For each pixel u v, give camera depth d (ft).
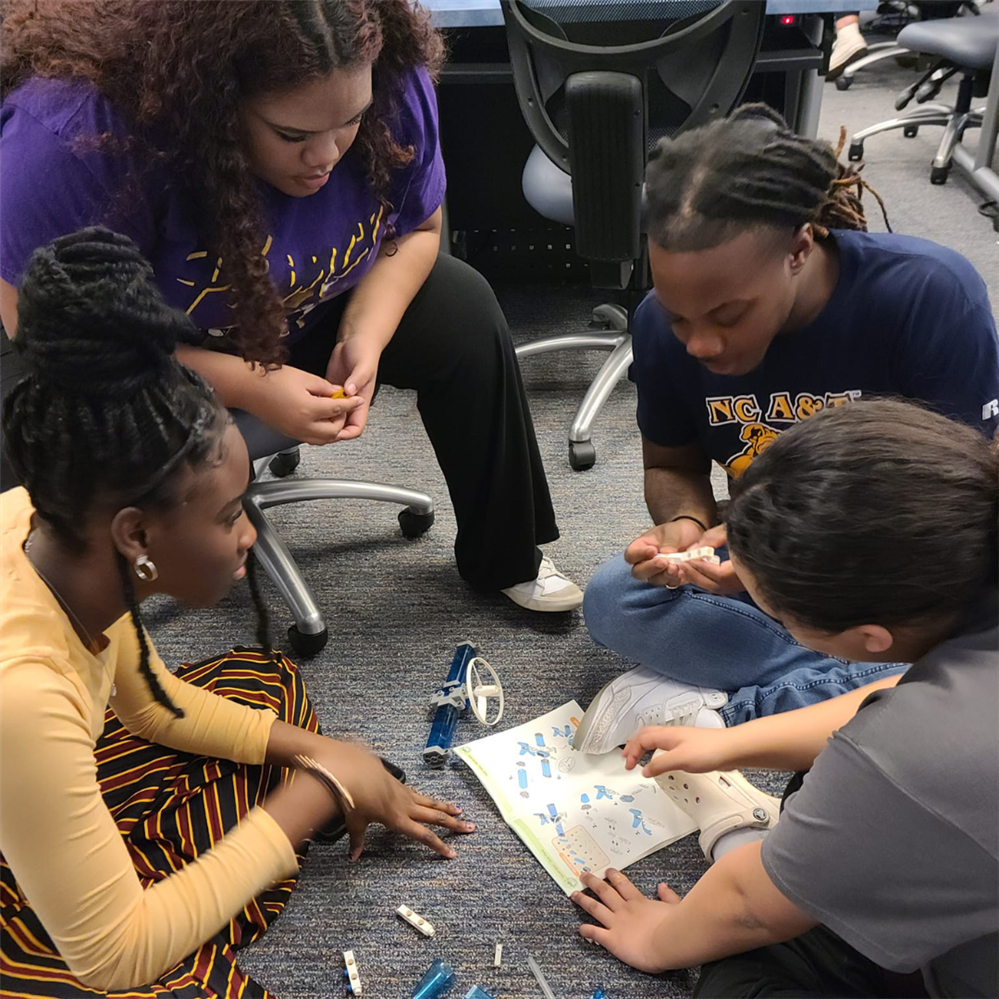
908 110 11.79
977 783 2.08
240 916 3.66
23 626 2.47
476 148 7.91
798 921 2.64
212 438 2.45
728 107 5.24
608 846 3.91
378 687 4.83
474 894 3.80
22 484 2.43
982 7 13.51
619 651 4.50
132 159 3.36
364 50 3.18
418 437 6.89
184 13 3.02
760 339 3.38
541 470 5.12
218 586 2.76
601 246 5.50
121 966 2.68
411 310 4.60
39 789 2.43
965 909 2.20
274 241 3.84
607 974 3.47
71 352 2.17
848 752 2.27
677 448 4.44
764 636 4.15
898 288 3.47
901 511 2.17
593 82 4.79
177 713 3.40
